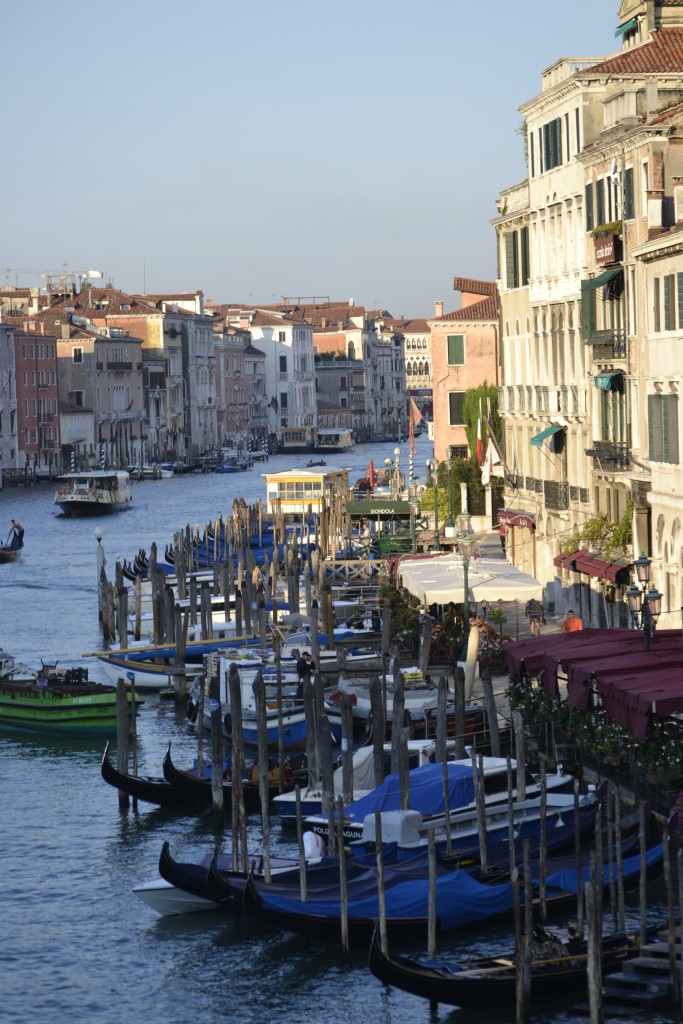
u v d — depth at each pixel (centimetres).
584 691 4109
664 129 5697
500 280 8244
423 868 4009
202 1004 3691
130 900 4344
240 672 6019
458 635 6022
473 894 3850
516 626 6700
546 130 7169
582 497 6825
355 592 8444
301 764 5288
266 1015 3625
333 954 3859
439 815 4238
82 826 5019
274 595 8619
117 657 7256
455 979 3438
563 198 6950
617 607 6231
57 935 4112
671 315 5441
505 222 7975
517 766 4278
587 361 6744
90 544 13625
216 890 4094
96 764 5816
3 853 4766
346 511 10150
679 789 3841
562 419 7075
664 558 5606
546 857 4062
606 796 4172
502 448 8906
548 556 7381
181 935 4081
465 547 5838
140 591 8175
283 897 3906
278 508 11969
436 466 10869
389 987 3712
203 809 5134
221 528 11212
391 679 5703
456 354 11188
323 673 5947
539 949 3509
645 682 3859
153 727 6359
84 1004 3712
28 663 7688
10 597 10231
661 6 6788
